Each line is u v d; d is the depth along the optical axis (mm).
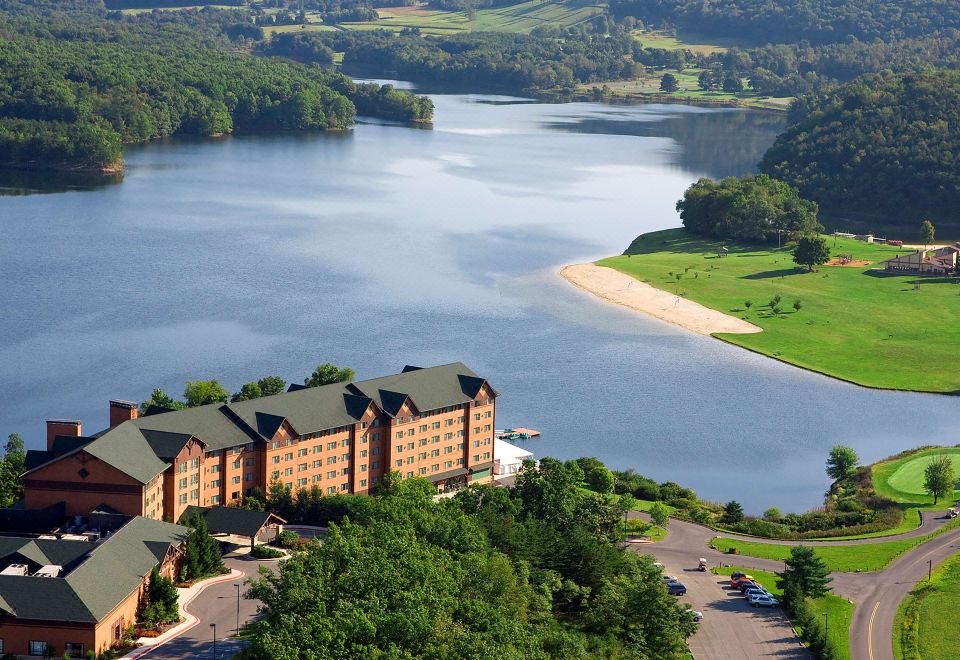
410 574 176250
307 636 158500
